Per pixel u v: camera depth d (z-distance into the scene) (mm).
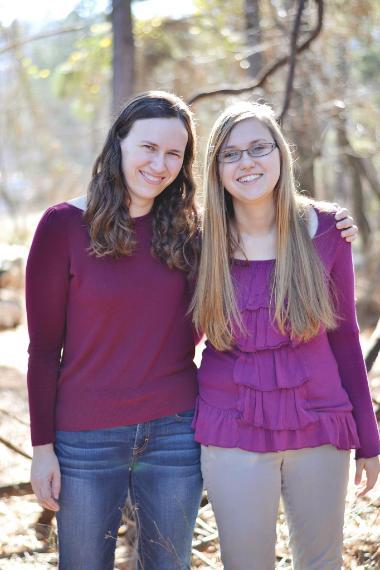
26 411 6672
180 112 3207
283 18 7703
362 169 14055
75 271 3080
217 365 3170
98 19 11719
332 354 3234
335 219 3250
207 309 3127
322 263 3166
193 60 11453
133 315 3105
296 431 3051
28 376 3150
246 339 3102
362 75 11828
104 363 3117
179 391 3211
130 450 3158
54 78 14805
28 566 4031
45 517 4480
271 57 7703
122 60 6469
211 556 4156
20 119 17797
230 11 10227
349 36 9477
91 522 3141
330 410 3113
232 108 3219
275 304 3094
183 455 3203
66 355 3186
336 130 11992
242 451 3062
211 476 3133
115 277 3082
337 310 3254
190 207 3330
